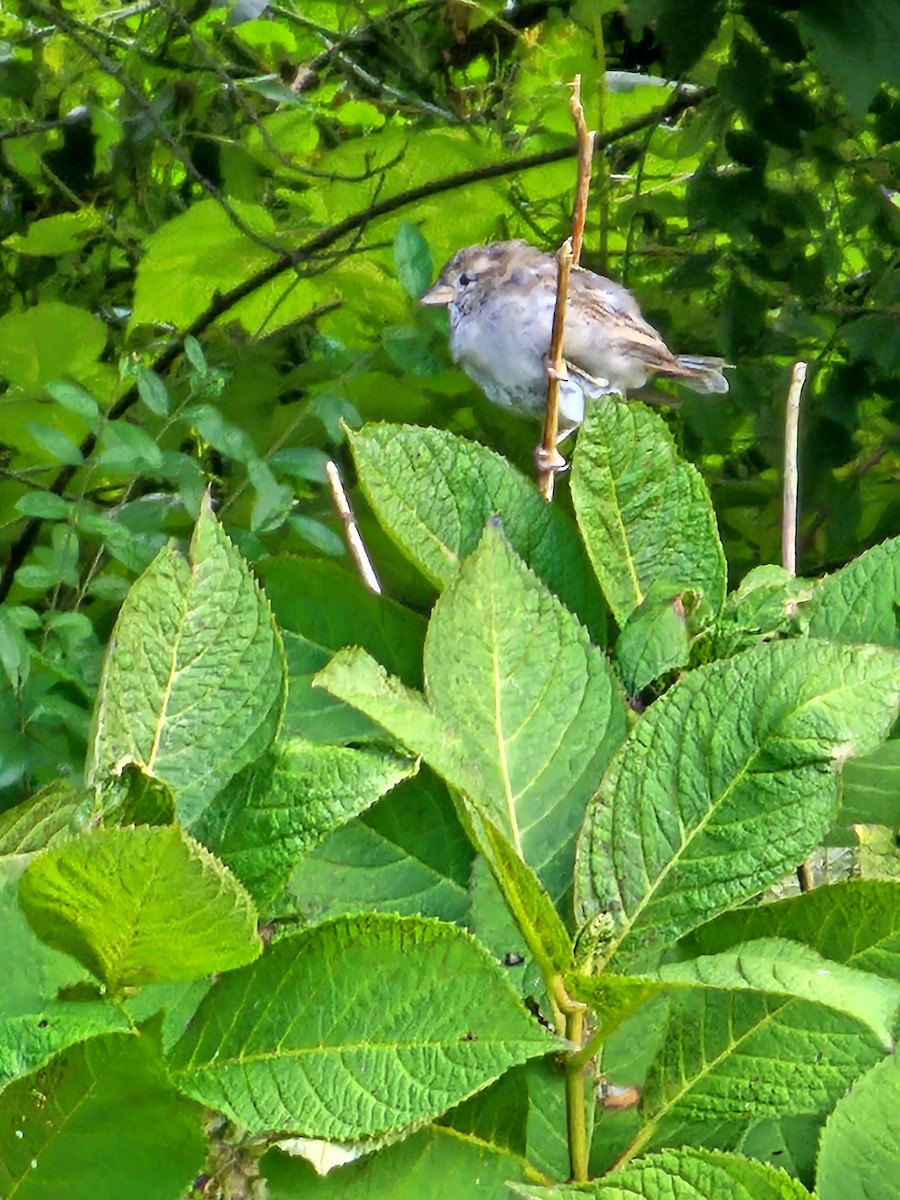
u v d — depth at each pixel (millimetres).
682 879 473
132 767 431
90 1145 424
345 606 609
